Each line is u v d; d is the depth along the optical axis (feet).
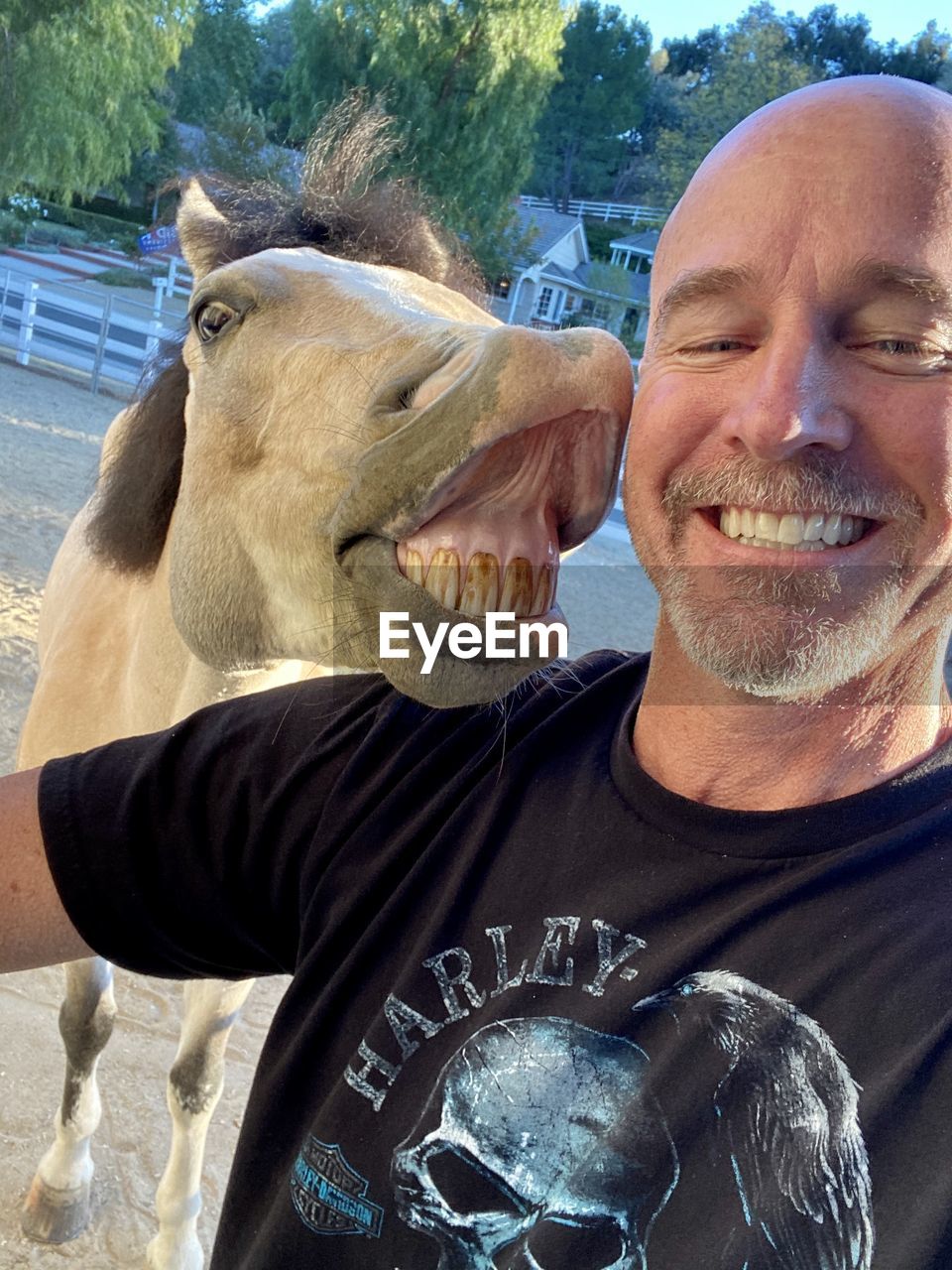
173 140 76.33
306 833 3.46
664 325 2.92
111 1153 8.14
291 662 5.51
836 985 2.48
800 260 2.61
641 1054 2.61
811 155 2.64
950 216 2.58
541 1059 2.70
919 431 2.57
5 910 3.72
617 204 106.32
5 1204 7.47
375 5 64.28
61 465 28.09
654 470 2.85
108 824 3.72
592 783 3.13
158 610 5.64
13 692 14.38
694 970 2.64
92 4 50.57
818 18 97.60
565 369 2.98
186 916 3.70
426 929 3.02
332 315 4.31
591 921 2.83
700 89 83.41
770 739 2.87
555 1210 2.55
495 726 3.47
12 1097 8.32
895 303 2.58
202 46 93.15
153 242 33.45
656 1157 2.49
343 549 3.55
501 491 3.24
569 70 111.65
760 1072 2.46
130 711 6.11
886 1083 2.30
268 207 5.59
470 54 64.39
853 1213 2.23
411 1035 2.89
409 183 6.04
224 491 4.56
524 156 68.28
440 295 4.73
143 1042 9.36
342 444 3.90
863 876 2.62
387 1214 2.76
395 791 3.36
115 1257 7.34
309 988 3.23
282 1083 3.13
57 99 51.62
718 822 2.81
